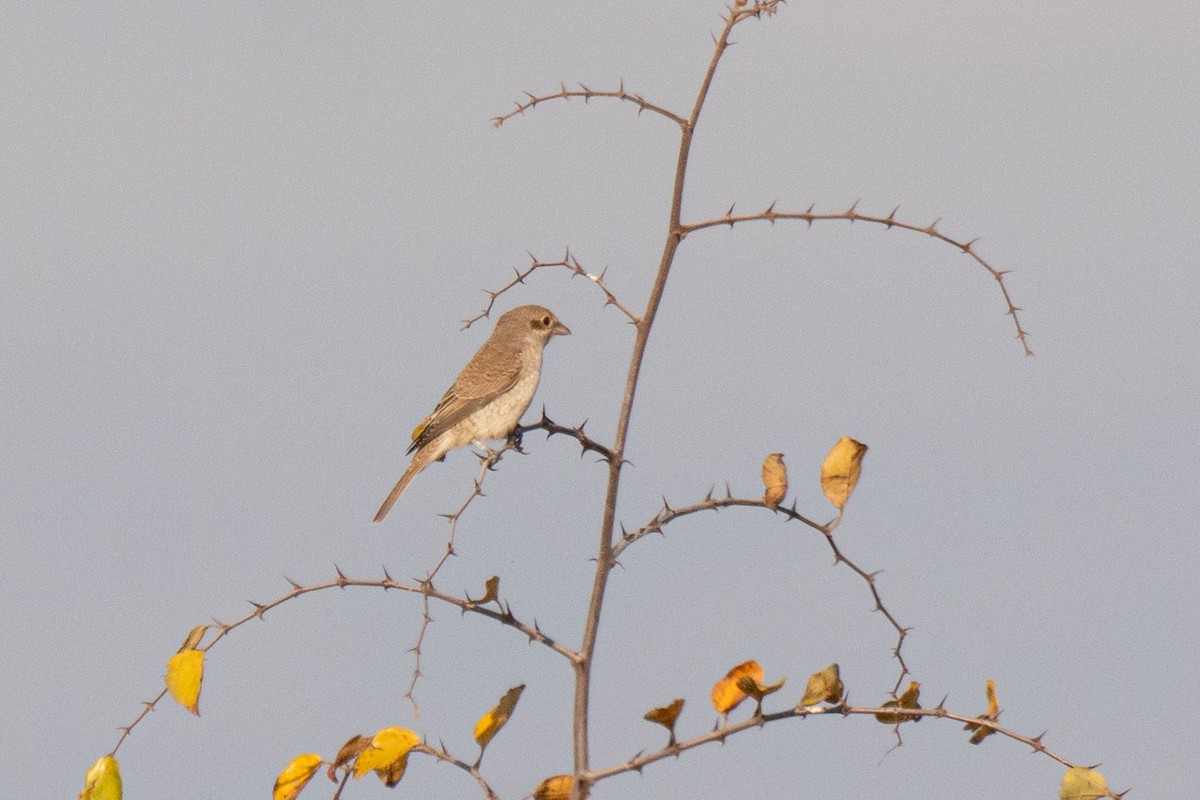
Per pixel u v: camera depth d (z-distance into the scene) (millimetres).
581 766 6984
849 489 7559
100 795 6969
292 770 7059
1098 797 6789
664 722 6906
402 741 7027
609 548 7371
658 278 7543
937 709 7062
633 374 7488
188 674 7043
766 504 7453
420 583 7293
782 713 6949
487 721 7008
